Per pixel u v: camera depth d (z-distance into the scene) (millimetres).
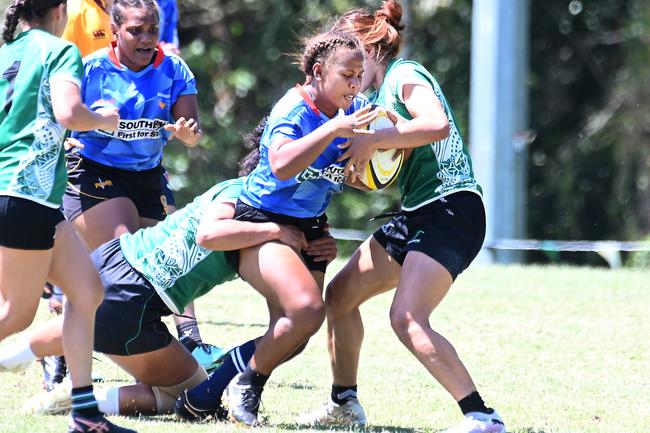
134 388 20297
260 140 20547
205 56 83062
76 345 17266
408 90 18812
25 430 17719
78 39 27234
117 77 24188
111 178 24578
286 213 19125
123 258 19688
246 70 83688
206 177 80750
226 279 19766
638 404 22359
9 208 17172
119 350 19609
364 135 18406
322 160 18797
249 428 18641
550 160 86062
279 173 18219
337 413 20109
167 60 24625
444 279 18562
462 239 18828
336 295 20047
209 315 31438
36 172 17250
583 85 87688
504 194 59031
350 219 79062
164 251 19391
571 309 34750
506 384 24031
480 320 32344
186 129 23453
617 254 61750
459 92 83875
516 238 59875
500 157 59000
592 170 84125
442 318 32531
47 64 17203
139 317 19438
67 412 19781
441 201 19094
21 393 21969
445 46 84062
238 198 19344
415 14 82750
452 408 21656
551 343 29156
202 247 19219
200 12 84750
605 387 23969
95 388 21859
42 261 17406
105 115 17375
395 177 19312
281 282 18609
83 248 17797
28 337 19484
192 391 19500
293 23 83188
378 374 24844
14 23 17734
